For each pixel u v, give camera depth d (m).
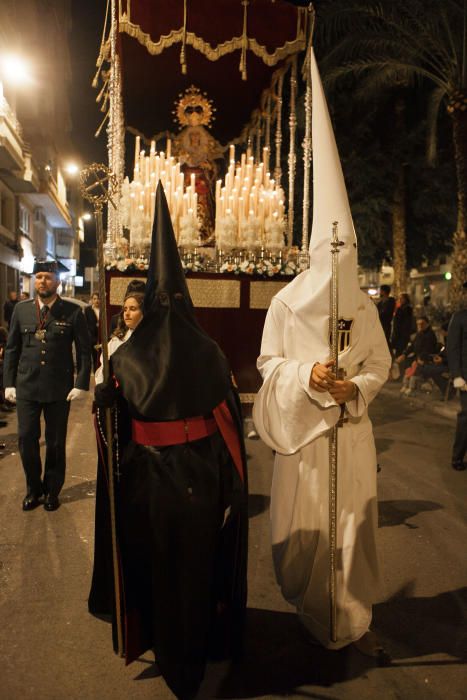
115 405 2.88
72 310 5.15
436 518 5.04
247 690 2.78
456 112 12.79
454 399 10.77
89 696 2.74
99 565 3.17
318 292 3.01
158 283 2.76
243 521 2.93
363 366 3.17
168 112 8.80
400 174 19.75
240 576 2.94
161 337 2.69
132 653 2.84
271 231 6.64
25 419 5.02
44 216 32.12
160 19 6.51
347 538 3.03
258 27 6.73
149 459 2.77
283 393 3.00
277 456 3.24
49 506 5.07
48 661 3.00
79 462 6.59
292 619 3.43
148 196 6.51
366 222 19.62
